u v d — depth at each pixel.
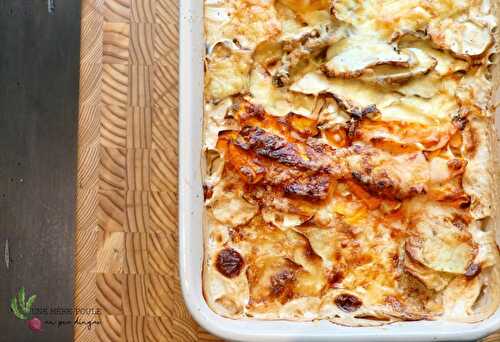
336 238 0.58
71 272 0.63
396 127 0.59
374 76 0.60
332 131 0.59
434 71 0.60
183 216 0.57
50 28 0.66
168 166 0.65
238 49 0.60
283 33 0.61
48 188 0.64
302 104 0.60
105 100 0.65
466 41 0.61
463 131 0.60
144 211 0.64
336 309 0.57
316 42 0.60
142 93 0.66
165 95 0.66
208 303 0.57
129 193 0.64
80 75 0.66
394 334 0.54
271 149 0.58
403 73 0.60
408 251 0.57
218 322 0.55
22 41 0.65
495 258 0.58
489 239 0.58
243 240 0.58
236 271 0.58
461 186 0.58
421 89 0.60
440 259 0.57
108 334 0.63
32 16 0.66
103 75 0.66
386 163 0.58
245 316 0.57
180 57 0.58
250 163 0.58
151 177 0.65
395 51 0.61
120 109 0.65
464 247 0.58
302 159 0.58
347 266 0.58
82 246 0.64
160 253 0.64
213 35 0.61
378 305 0.57
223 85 0.59
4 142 0.64
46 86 0.65
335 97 0.60
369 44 0.61
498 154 0.60
